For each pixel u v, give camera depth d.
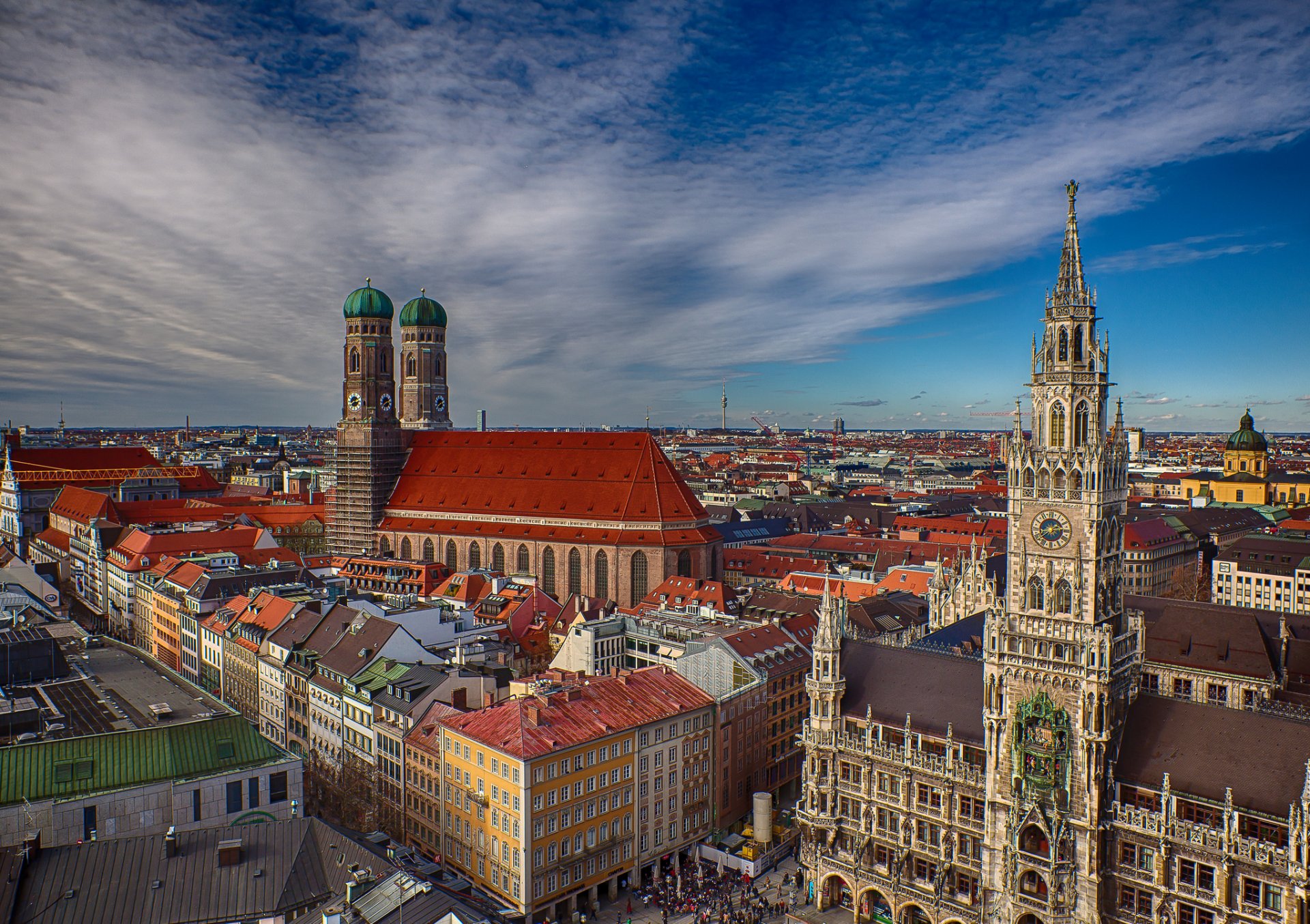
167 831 92.00
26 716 111.25
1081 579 90.56
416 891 75.62
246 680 170.38
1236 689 128.12
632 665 167.00
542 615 195.00
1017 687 94.50
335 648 152.00
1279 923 80.25
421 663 144.25
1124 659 94.00
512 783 107.38
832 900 110.75
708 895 114.94
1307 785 78.88
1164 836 86.12
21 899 75.62
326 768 135.88
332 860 83.19
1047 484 93.00
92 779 97.81
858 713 111.06
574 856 110.94
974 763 101.00
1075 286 93.19
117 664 138.25
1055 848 91.12
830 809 110.25
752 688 137.12
